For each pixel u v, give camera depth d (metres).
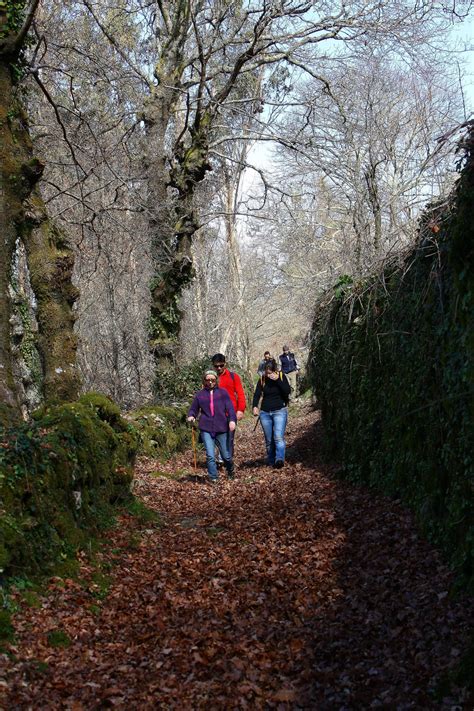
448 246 5.94
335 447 11.65
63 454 7.14
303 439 15.68
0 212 9.66
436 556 6.20
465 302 5.52
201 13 20.42
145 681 4.92
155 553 7.66
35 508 6.29
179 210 20.84
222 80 23.66
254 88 23.55
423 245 6.88
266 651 5.33
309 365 15.02
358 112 22.06
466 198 5.35
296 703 4.60
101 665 5.05
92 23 18.67
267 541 7.79
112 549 7.39
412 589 5.82
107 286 20.14
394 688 4.55
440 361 6.35
